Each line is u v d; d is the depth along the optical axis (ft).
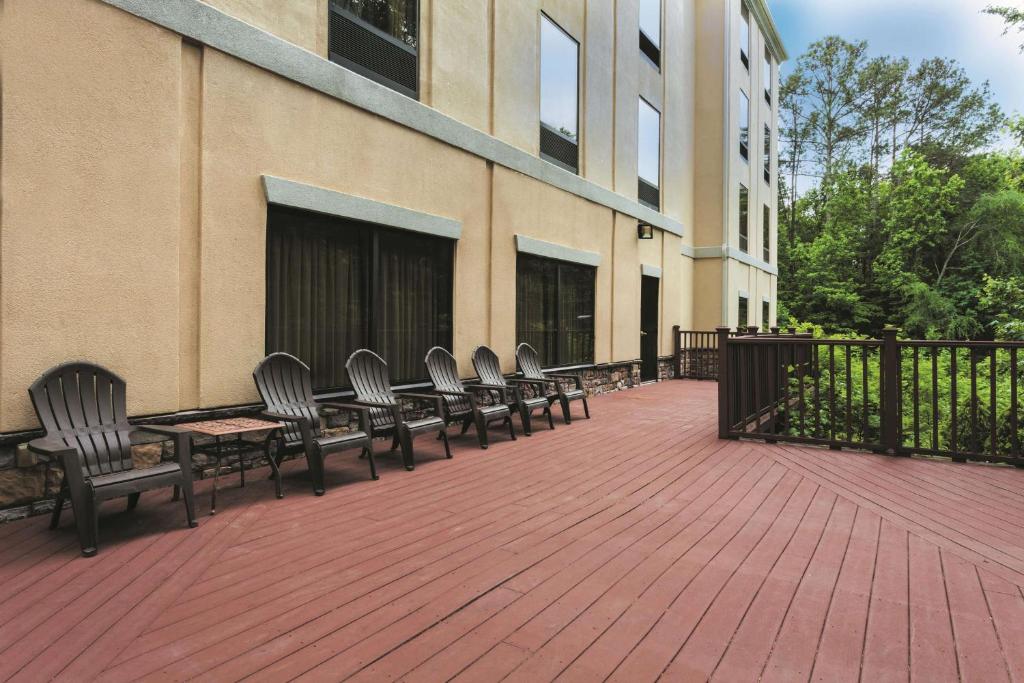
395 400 17.11
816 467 14.97
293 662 6.04
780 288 79.87
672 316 41.70
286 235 15.78
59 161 10.92
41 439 9.72
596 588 7.93
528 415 19.67
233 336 14.02
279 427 11.97
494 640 6.55
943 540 9.78
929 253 75.15
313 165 15.87
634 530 10.30
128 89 11.91
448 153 20.74
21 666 5.92
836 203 80.69
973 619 7.09
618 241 33.32
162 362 12.60
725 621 7.03
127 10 11.82
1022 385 27.73
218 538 9.80
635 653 6.30
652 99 37.99
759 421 19.31
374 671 5.90
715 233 48.34
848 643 6.54
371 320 18.20
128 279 11.98
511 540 9.78
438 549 9.36
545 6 26.37
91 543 9.00
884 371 17.03
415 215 19.15
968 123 89.30
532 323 26.35
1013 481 13.56
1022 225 68.49
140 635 6.59
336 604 7.40
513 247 24.23
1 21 10.17
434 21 20.01
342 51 17.10
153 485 9.80
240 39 13.94
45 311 10.77
